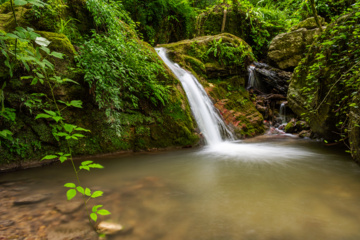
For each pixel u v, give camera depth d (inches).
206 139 218.8
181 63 294.4
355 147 131.6
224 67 331.3
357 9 149.8
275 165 142.6
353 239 61.7
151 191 97.1
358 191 96.3
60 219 70.4
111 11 180.1
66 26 162.7
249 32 458.0
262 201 86.9
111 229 65.8
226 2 471.5
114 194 92.7
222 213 76.9
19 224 66.8
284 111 324.2
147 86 188.5
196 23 463.2
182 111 211.3
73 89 145.1
